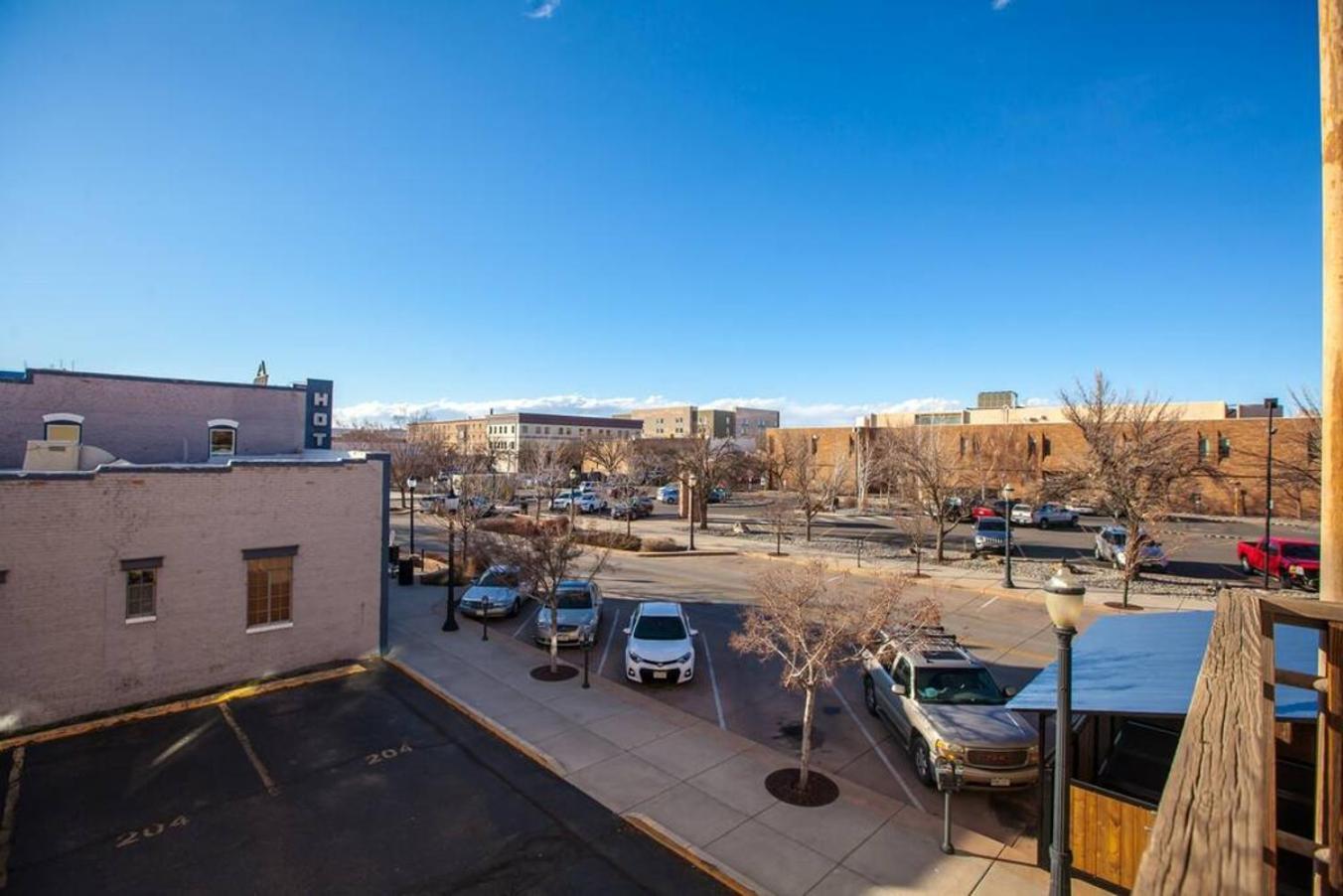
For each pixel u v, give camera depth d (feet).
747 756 38.63
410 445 227.40
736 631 65.41
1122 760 35.04
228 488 48.88
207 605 47.91
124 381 63.36
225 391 69.21
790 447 204.54
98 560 43.88
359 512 55.11
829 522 151.43
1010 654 58.39
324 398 79.82
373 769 37.04
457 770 36.99
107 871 28.25
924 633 41.14
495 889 27.37
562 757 38.24
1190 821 6.23
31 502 41.73
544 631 58.70
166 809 32.96
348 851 29.73
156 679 45.88
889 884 27.48
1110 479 79.41
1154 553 85.81
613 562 102.68
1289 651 26.55
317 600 52.95
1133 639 36.01
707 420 438.40
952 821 32.40
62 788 34.71
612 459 235.40
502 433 394.32
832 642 35.45
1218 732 7.35
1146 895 5.71
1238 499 153.69
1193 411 199.52
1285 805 28.91
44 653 42.01
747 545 117.19
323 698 46.96
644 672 49.70
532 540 60.18
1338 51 15.07
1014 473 180.04
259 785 35.27
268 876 28.07
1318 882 9.29
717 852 29.53
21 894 26.78
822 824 31.71
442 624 66.54
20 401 58.39
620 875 28.27
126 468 44.83
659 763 37.68
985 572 92.38
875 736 42.16
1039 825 28.78
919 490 111.75
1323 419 14.97
